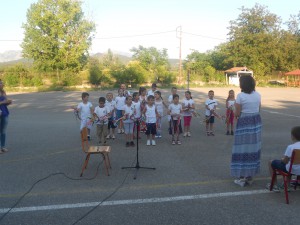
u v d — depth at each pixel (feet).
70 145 29.50
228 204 15.79
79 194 17.13
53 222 13.94
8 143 30.42
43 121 45.24
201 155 25.77
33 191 17.62
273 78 175.42
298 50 165.78
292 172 16.08
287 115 51.26
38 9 148.36
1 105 26.25
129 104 28.94
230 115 34.55
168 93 103.50
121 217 14.38
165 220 14.07
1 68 132.77
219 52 196.75
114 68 147.13
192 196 16.83
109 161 22.49
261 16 171.32
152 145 29.50
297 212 14.88
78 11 152.97
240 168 17.85
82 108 31.35
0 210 15.17
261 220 14.06
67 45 151.23
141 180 19.43
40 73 136.15
